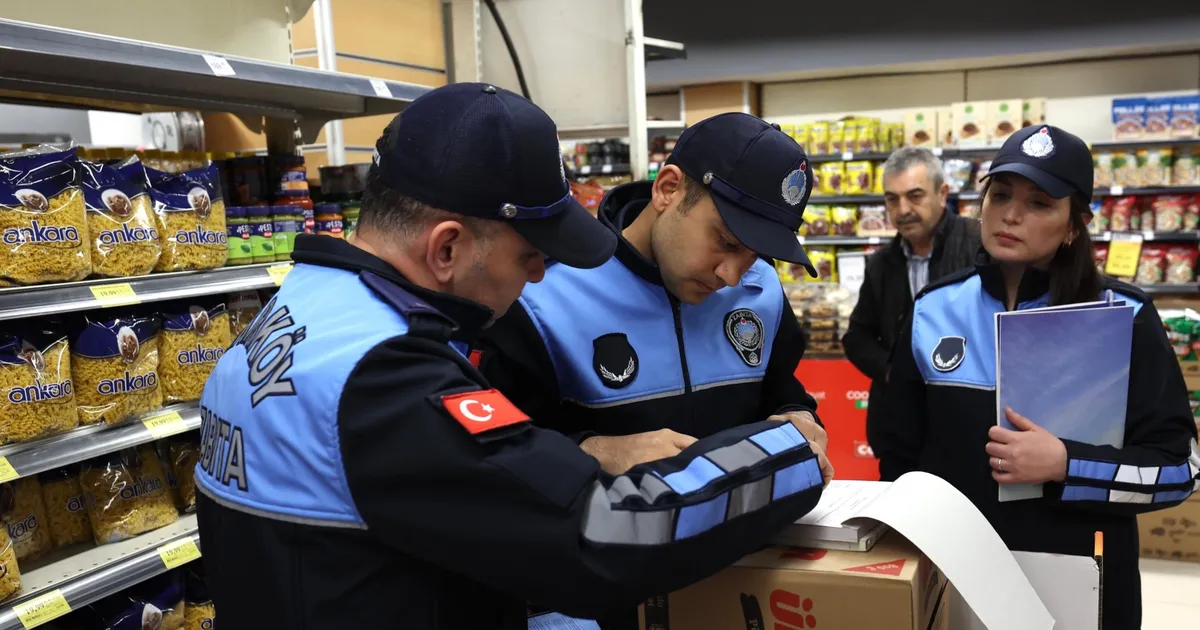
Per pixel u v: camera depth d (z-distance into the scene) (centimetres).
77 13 167
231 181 243
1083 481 143
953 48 702
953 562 96
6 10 156
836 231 668
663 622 107
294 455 80
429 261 89
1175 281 591
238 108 240
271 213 236
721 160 119
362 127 400
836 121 712
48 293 173
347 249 92
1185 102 579
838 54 732
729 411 144
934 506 104
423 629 83
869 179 655
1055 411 147
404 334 83
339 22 362
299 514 80
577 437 122
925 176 322
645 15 771
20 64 181
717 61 763
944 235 327
